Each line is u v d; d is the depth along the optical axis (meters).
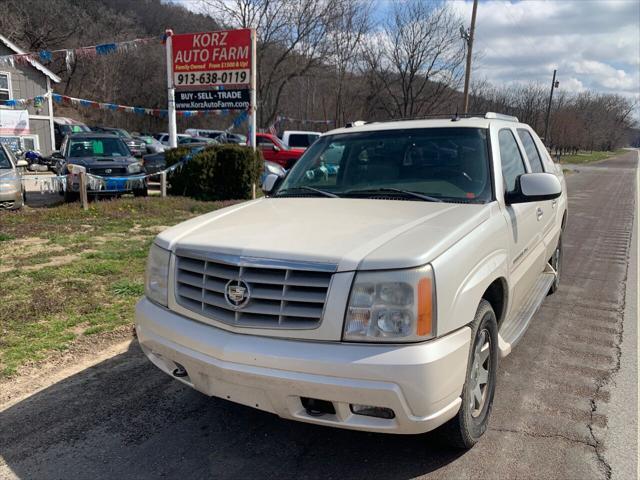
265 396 2.60
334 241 2.69
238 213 3.49
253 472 2.91
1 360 4.20
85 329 4.84
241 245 2.74
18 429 3.32
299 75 36.47
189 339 2.77
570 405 3.62
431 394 2.44
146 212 11.30
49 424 3.38
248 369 2.55
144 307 3.15
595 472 2.90
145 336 3.07
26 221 9.86
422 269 2.47
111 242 8.34
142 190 13.38
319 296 2.50
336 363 2.41
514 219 3.64
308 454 3.08
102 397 3.72
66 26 44.62
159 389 3.85
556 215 5.51
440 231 2.80
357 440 3.21
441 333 2.52
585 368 4.22
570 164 47.94
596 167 43.59
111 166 13.02
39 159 20.47
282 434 3.29
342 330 2.46
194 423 3.41
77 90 47.09
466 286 2.72
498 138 3.99
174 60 14.35
